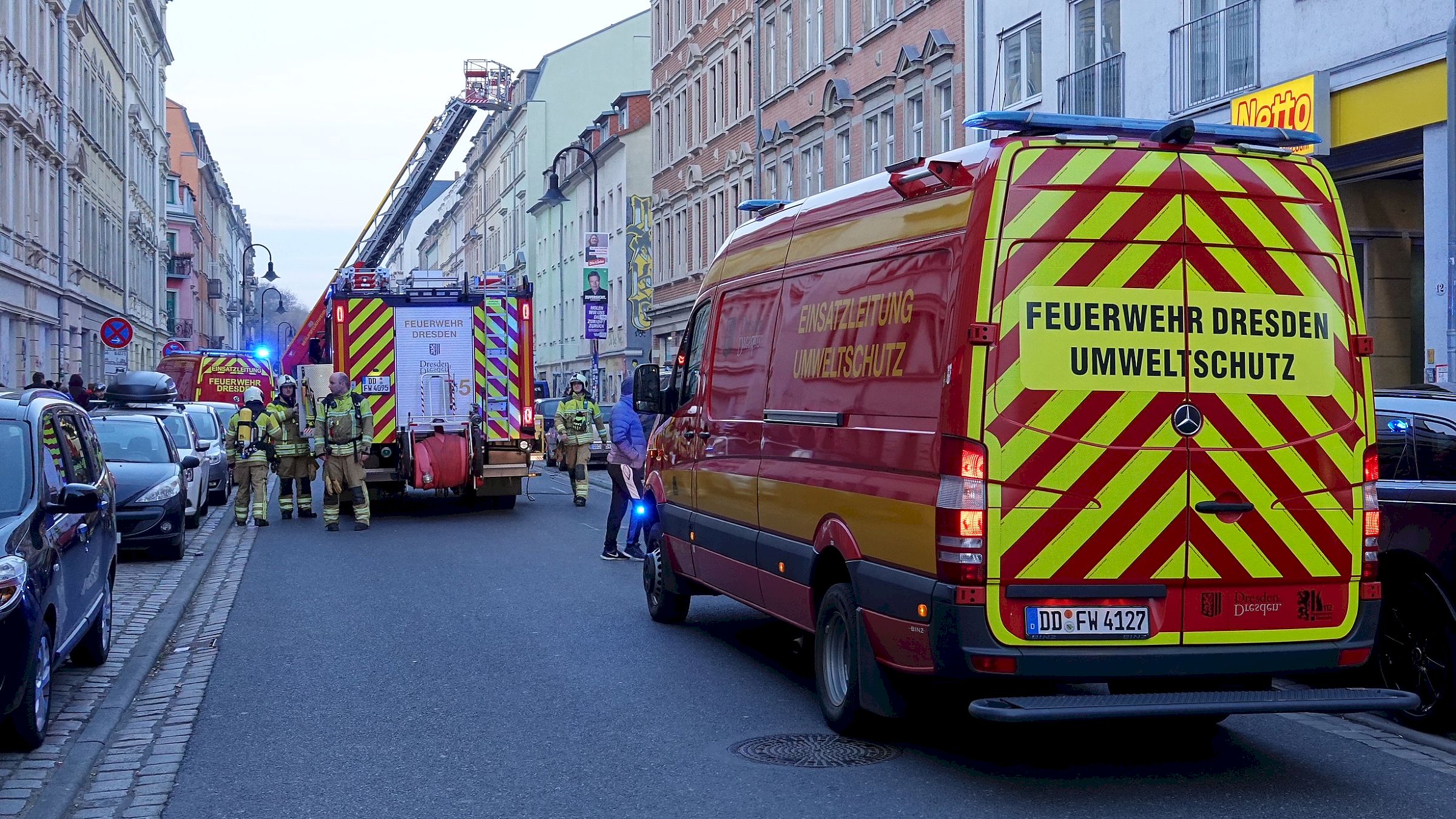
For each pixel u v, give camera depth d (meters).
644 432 16.20
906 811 6.12
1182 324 6.37
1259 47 17.92
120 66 52.72
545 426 34.38
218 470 24.03
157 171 66.94
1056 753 7.15
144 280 62.38
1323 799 6.28
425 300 21.12
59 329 40.59
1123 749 7.22
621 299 59.69
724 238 44.50
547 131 79.06
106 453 16.53
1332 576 6.52
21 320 35.62
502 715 8.09
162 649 10.36
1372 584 6.59
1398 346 18.45
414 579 13.96
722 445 9.55
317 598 12.83
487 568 14.77
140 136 60.03
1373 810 6.11
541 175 79.12
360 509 19.34
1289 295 6.50
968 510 6.19
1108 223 6.33
